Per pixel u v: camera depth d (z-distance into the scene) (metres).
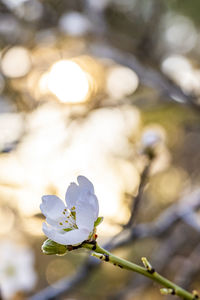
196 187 1.07
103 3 1.11
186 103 0.95
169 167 1.26
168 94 0.96
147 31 1.09
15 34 1.09
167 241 1.01
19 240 1.12
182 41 1.25
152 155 0.66
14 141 0.86
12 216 1.08
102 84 1.08
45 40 1.09
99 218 0.45
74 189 0.46
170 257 1.00
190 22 1.30
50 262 1.39
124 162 0.89
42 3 1.08
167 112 1.14
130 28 1.17
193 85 0.98
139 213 1.17
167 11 1.25
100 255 0.45
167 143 1.19
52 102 1.00
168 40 1.23
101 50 1.03
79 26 1.04
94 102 1.02
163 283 0.46
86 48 1.05
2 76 1.06
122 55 1.04
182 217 0.76
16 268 0.86
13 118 0.92
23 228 1.11
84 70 1.07
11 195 1.03
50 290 0.74
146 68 1.03
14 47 1.09
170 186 1.25
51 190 0.83
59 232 0.45
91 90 1.02
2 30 1.07
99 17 1.09
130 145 0.96
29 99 1.03
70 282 0.74
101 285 1.14
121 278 1.18
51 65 1.05
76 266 1.37
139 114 1.09
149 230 0.74
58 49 1.09
